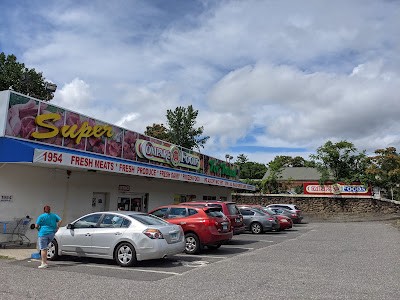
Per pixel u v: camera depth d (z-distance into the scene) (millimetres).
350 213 38438
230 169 35531
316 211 39344
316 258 11945
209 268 10070
